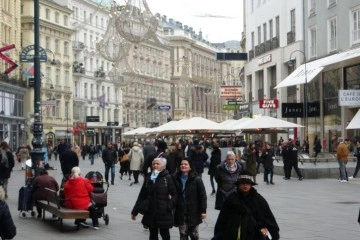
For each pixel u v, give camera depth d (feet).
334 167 98.07
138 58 332.60
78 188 46.03
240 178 24.98
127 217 53.42
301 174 97.35
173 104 405.18
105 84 310.65
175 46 424.46
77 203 45.80
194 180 35.40
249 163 84.02
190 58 437.58
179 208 35.12
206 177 104.27
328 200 65.87
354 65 123.85
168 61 393.29
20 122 198.90
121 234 44.39
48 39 249.55
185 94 261.44
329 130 135.03
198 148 73.46
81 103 281.95
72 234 44.42
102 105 274.16
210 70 480.64
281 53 159.12
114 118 318.24
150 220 34.37
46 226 48.47
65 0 270.26
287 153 96.22
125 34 85.92
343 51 127.13
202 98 448.24
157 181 34.58
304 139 146.20
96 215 46.42
